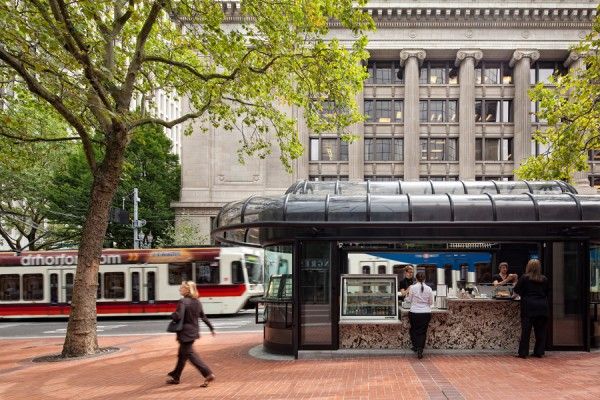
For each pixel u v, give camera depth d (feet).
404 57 143.95
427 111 147.74
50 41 35.29
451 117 147.84
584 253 37.55
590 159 140.87
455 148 147.33
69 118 41.75
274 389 27.73
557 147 58.49
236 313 85.46
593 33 53.36
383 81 150.20
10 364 39.73
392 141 147.74
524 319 35.29
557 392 25.72
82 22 43.65
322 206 38.83
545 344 37.04
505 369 31.60
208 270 81.92
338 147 146.92
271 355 38.88
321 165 146.00
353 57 52.54
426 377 29.71
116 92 43.73
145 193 133.08
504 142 147.02
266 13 48.06
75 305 42.78
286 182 142.61
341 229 38.63
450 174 145.69
